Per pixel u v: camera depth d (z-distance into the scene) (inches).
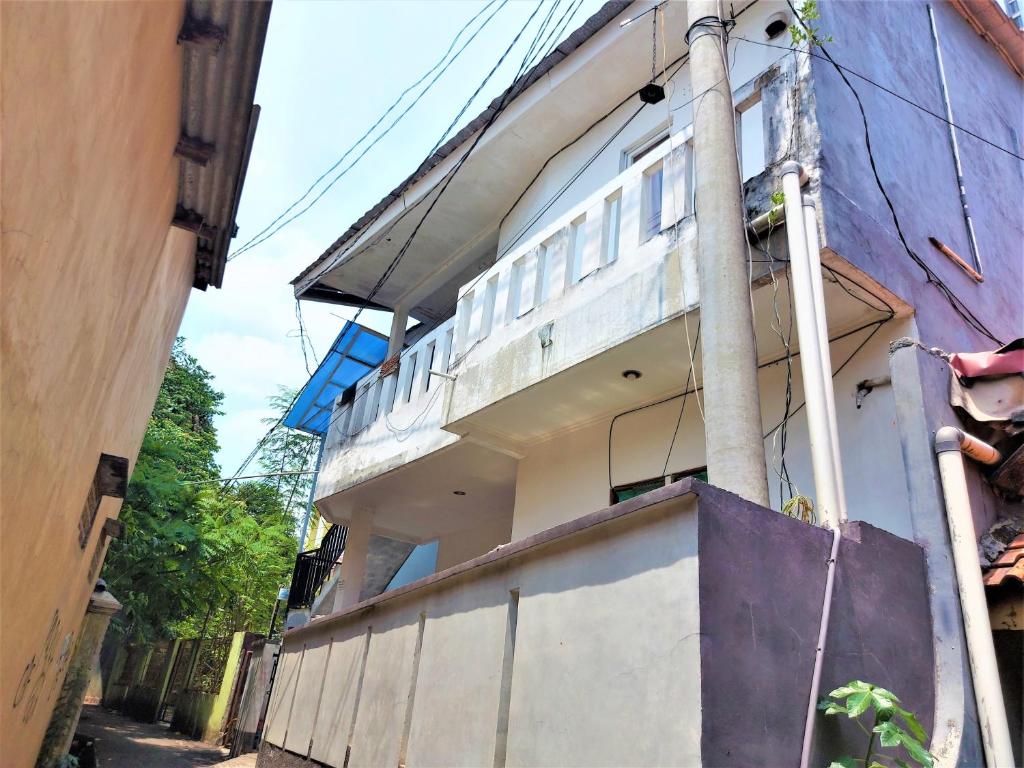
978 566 156.3
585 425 342.0
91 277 149.7
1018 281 318.0
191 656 669.3
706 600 117.0
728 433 161.0
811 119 229.8
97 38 109.3
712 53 205.5
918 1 340.2
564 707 139.7
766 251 221.3
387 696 243.3
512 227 455.2
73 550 237.0
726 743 110.0
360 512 491.2
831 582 137.3
